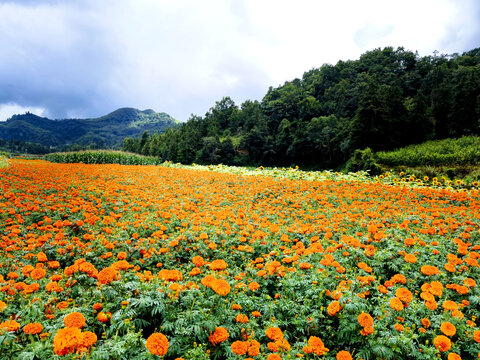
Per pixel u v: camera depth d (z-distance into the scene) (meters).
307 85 136.00
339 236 6.82
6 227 6.64
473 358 3.30
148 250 5.57
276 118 106.56
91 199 9.77
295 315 3.71
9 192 9.34
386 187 13.23
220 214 8.09
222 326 3.26
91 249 5.45
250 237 6.72
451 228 6.80
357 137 51.53
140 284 3.59
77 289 3.90
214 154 79.19
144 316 3.46
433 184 16.25
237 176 17.97
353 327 3.30
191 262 5.57
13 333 2.96
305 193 12.49
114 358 2.62
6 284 3.73
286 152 78.56
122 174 16.62
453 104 55.09
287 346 2.91
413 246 5.79
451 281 4.54
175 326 3.11
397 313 3.59
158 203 9.74
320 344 2.97
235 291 4.04
